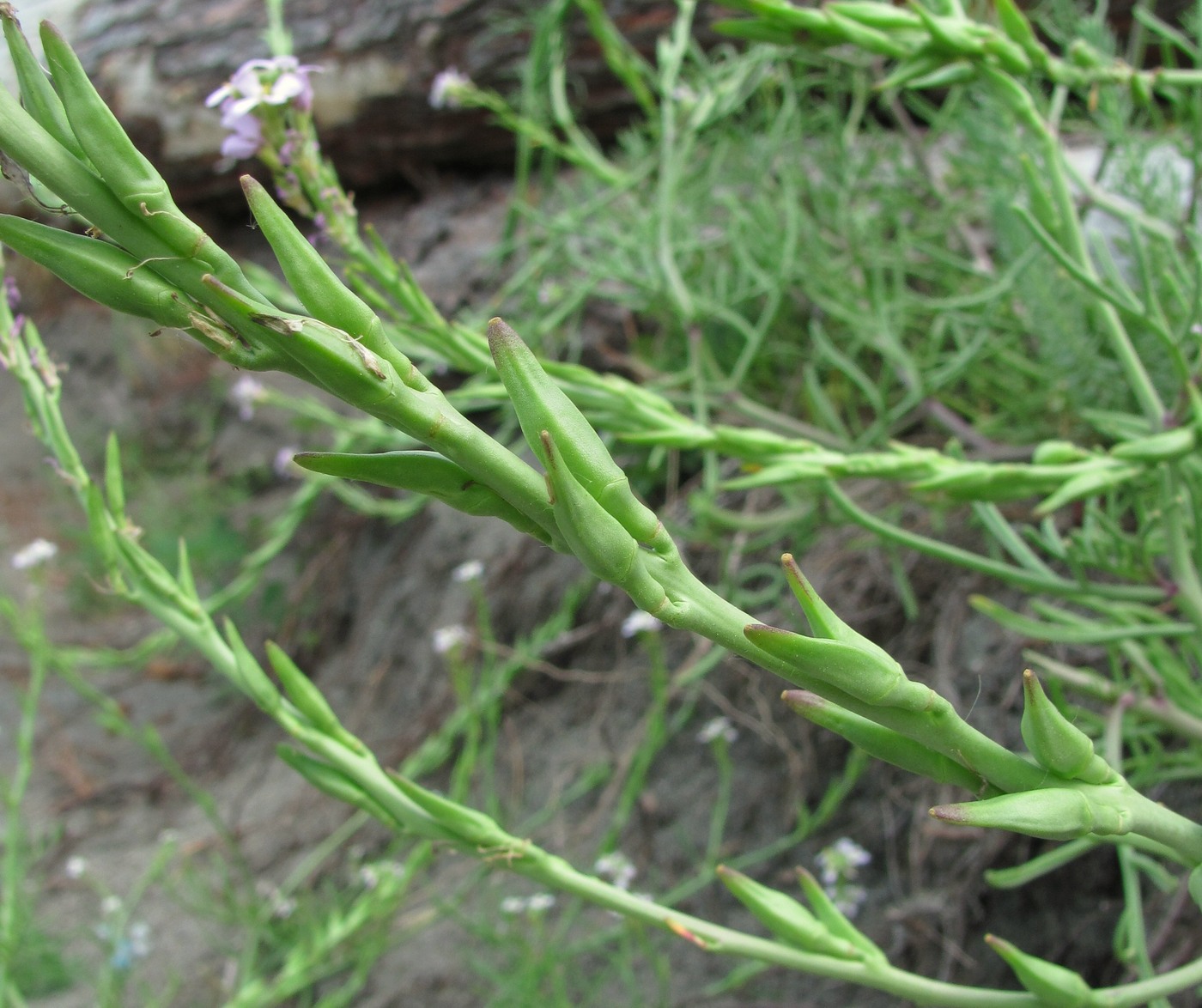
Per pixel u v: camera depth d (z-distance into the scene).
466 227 0.72
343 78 0.71
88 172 0.11
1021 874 0.25
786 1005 0.39
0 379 1.14
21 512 0.95
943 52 0.26
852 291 0.46
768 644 0.12
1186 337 0.24
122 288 0.11
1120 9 0.50
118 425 0.95
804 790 0.43
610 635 0.53
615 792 0.48
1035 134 0.27
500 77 0.69
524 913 0.47
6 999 0.43
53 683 0.74
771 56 0.46
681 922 0.18
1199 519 0.24
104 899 0.54
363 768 0.18
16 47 0.11
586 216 0.54
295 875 0.49
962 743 0.13
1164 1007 0.23
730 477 0.53
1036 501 0.39
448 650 0.46
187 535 0.79
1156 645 0.28
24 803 0.63
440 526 0.63
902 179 0.51
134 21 0.79
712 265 0.52
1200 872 0.14
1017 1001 0.17
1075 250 0.26
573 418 0.12
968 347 0.42
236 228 0.88
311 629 0.69
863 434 0.49
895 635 0.42
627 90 0.66
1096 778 0.13
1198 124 0.30
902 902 0.38
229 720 0.66
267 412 0.86
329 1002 0.42
